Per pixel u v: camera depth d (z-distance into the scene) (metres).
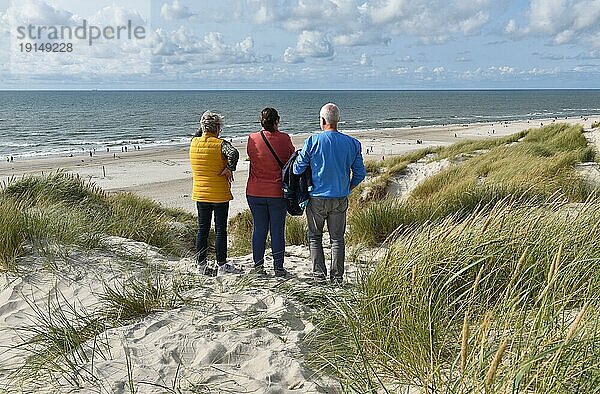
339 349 3.47
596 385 2.42
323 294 4.58
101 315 4.39
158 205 13.00
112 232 8.23
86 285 5.50
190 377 3.27
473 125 88.25
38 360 3.67
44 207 8.17
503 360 2.70
